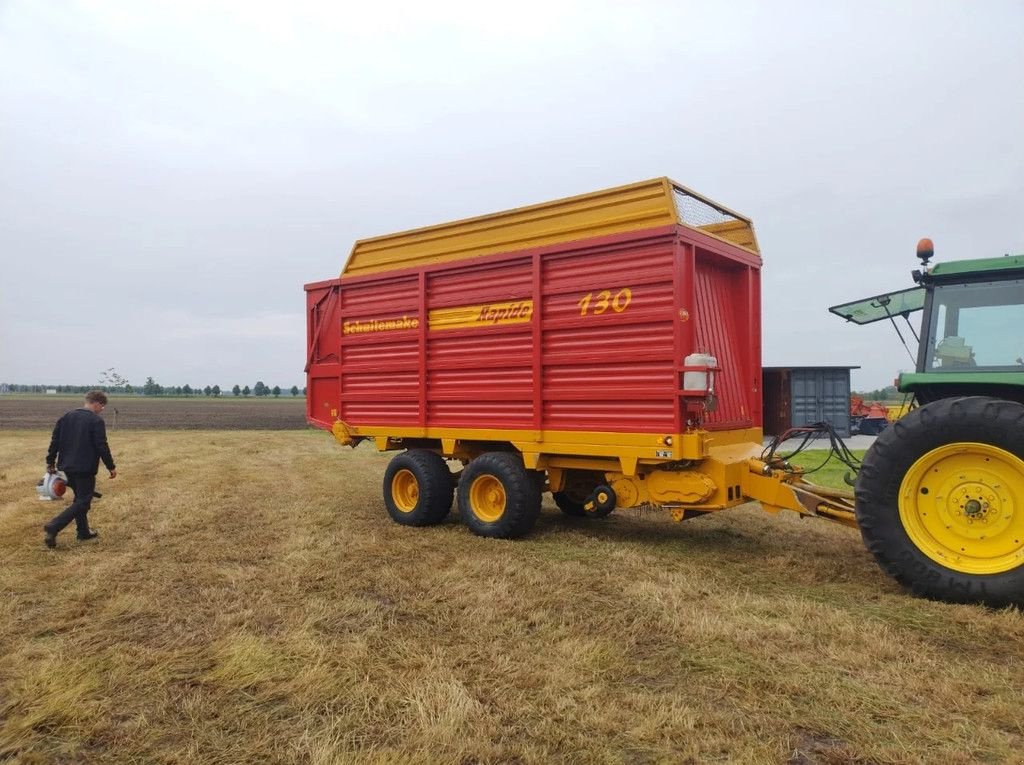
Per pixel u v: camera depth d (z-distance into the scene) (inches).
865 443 834.2
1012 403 180.1
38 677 145.0
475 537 285.1
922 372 213.3
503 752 115.2
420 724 123.4
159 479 492.7
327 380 360.2
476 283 291.9
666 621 174.4
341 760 112.0
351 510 353.7
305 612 187.3
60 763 115.3
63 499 389.7
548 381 268.2
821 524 315.3
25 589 212.7
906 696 132.7
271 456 697.6
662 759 113.4
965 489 186.7
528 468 274.5
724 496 235.6
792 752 114.6
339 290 350.3
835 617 174.4
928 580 187.2
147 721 128.1
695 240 241.4
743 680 141.3
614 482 263.3
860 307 275.6
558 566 231.5
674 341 232.4
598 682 141.8
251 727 125.8
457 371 298.5
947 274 209.5
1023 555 176.4
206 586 213.9
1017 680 138.4
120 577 224.5
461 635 169.3
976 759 111.3
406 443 339.9
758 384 283.9
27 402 2721.5
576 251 258.1
